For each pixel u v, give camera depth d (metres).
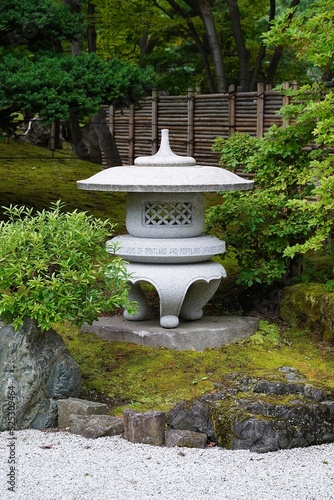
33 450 4.60
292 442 4.61
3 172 11.95
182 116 13.53
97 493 3.95
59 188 10.98
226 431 4.64
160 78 16.16
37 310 4.99
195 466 4.32
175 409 4.95
